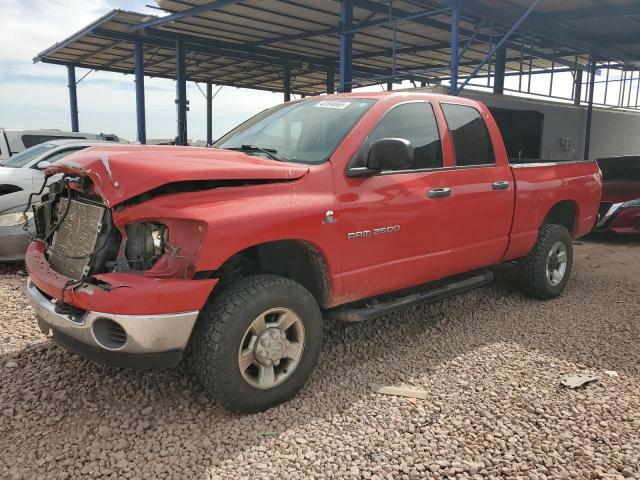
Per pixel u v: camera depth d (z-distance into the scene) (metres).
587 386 3.78
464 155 4.78
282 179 3.47
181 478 2.76
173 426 3.22
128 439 3.08
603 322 5.12
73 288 3.04
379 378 3.90
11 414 3.31
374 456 2.95
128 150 3.49
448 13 13.30
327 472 2.82
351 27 13.14
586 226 6.36
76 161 3.35
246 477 2.77
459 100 4.92
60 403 3.46
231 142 4.62
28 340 4.46
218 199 3.18
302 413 3.40
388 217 3.99
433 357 4.29
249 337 3.31
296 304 3.44
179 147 3.75
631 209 9.16
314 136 4.07
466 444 3.08
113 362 3.07
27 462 2.85
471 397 3.62
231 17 14.91
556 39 15.53
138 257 3.10
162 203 3.02
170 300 2.93
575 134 18.09
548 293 5.76
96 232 3.17
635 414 3.39
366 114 4.05
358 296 3.98
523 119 15.30
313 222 3.50
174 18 14.45
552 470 2.85
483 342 4.61
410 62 21.80
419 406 3.49
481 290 6.14
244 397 3.27
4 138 11.69
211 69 23.70
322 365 4.11
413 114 4.41
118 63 21.95
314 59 21.00
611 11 13.00
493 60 20.94
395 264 4.12
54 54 20.20
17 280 6.31
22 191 6.83
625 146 21.30
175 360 3.12
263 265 3.61
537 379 3.89
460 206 4.58
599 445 3.07
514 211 5.18
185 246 3.05
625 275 7.08
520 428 3.24
